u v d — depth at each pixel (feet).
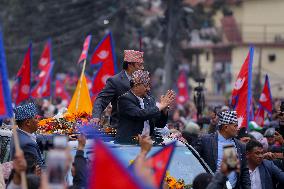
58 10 279.28
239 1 357.41
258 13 360.69
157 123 67.21
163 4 289.74
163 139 65.26
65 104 140.67
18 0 283.79
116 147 61.21
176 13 237.86
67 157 41.39
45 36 280.31
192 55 355.97
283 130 80.18
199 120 114.73
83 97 84.53
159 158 49.83
